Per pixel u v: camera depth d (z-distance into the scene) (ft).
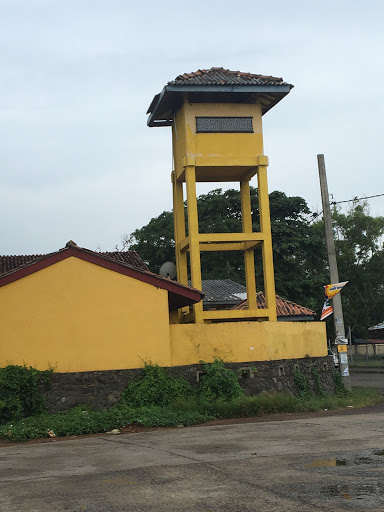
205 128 78.74
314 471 28.32
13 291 57.47
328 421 47.65
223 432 43.80
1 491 27.07
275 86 78.07
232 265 167.94
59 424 49.90
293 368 69.31
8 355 56.70
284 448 35.04
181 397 59.31
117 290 60.08
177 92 77.05
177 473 29.32
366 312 212.43
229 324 64.28
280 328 68.74
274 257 166.81
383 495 23.67
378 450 33.06
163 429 49.11
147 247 166.30
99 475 29.71
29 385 56.08
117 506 23.54
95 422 50.34
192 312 78.23
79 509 23.31
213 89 76.74
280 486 25.64
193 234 76.13
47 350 57.67
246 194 85.30
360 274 209.46
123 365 59.52
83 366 58.39
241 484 26.35
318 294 167.94
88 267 59.52
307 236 170.71
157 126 89.66
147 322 60.59
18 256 89.92
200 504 23.36
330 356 78.89
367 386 99.66
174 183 85.87
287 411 58.23
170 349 61.36
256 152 79.36
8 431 47.91
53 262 58.65
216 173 82.94
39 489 27.12
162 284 61.41
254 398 58.65
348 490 24.63
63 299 58.59
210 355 63.05
